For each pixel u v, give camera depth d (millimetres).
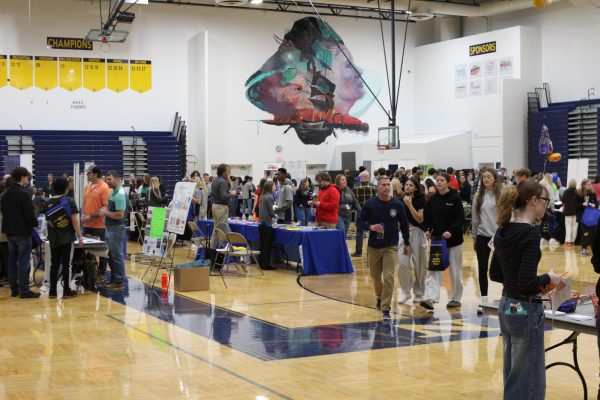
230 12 24922
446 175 8352
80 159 22906
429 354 6289
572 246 16203
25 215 9281
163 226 10523
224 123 24844
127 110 23906
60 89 23062
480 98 25188
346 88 26484
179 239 16438
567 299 4250
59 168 22734
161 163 23734
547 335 7109
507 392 4086
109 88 23641
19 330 7367
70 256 9492
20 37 22594
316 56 25969
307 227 12461
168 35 24359
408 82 27656
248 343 6734
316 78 26000
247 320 7871
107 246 9820
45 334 7176
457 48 26062
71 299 9289
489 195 8086
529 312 3988
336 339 6906
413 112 27719
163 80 24328
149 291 9961
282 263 13055
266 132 25391
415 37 27719
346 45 26484
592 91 23250
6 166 19734
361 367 5844
